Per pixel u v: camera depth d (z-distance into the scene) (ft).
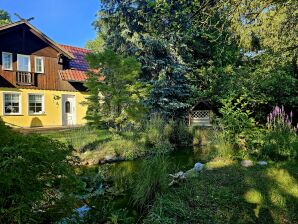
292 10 14.66
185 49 44.09
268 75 31.81
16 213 5.64
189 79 44.80
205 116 39.09
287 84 32.53
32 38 44.93
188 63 45.34
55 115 47.16
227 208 10.23
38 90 45.11
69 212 7.35
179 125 34.63
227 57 44.45
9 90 41.63
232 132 20.20
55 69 47.70
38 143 6.82
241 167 15.93
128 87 29.99
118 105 29.96
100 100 30.27
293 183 12.65
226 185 12.71
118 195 12.88
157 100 40.91
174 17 12.99
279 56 22.71
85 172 13.94
